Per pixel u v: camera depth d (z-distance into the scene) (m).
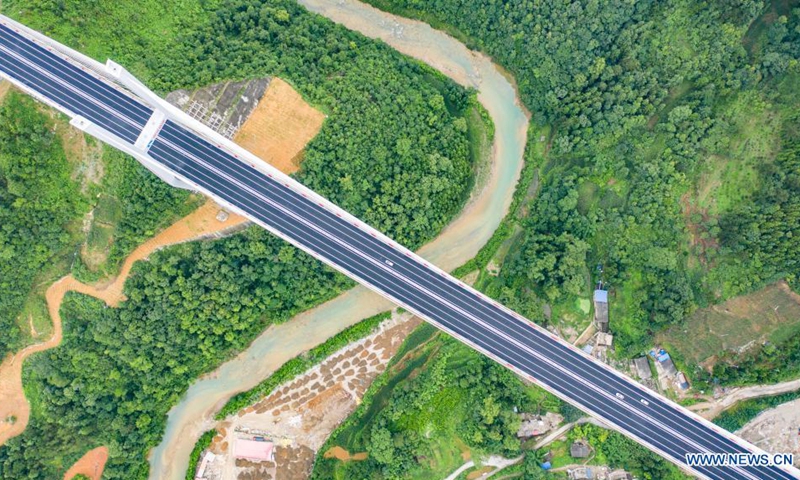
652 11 107.25
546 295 112.31
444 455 108.69
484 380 109.19
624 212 111.81
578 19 107.81
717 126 104.81
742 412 104.50
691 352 106.12
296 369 115.12
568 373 102.38
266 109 100.94
